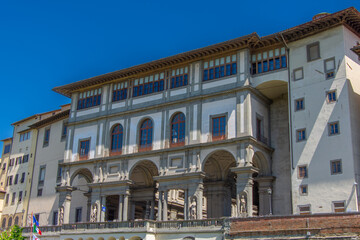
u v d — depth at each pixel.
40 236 53.69
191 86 48.25
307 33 42.94
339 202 37.28
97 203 51.06
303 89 42.16
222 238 39.28
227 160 48.94
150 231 43.81
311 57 42.44
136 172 55.88
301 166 40.38
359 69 41.88
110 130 53.31
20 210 68.25
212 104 46.25
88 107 56.69
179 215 62.78
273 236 35.28
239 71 45.44
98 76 55.09
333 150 38.81
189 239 41.62
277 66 44.72
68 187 54.03
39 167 67.94
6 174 75.38
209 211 49.69
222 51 46.91
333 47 41.12
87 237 48.16
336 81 40.19
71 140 56.50
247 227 37.25
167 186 46.28
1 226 71.06
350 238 31.16
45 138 69.00
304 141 40.84
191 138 46.34
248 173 41.88
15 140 76.12
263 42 45.25
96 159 52.50
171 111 48.97
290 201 44.31
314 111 40.94
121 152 51.44
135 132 51.06
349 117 38.59
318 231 32.97
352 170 37.25
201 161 44.97
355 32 42.78
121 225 45.81
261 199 45.78
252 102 44.94
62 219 52.97
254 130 44.25
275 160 46.47
